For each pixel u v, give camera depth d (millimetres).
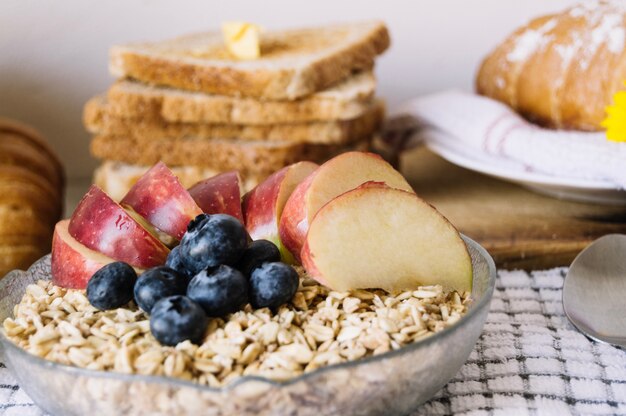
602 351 375
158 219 366
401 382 310
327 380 299
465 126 519
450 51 698
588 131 513
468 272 353
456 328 315
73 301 346
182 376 309
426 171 568
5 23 641
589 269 409
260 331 320
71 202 670
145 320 332
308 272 341
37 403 332
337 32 617
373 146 604
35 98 667
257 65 525
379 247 345
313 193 354
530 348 378
